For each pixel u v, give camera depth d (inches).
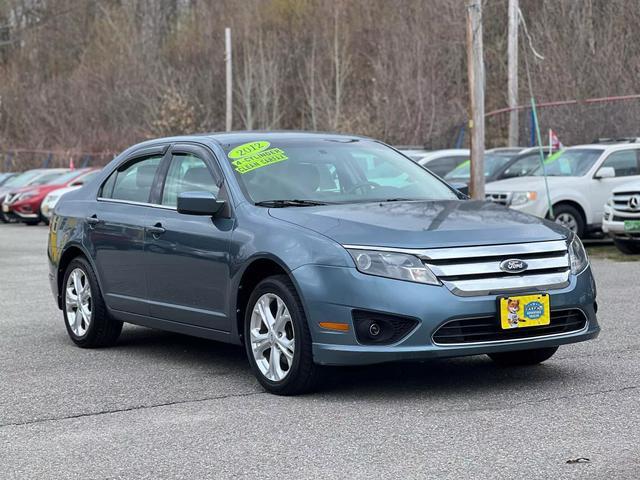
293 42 2481.5
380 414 257.9
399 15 2210.9
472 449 223.5
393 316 262.8
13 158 2390.5
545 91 1441.9
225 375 315.0
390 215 285.9
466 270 265.3
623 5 1467.8
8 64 2957.7
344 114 2082.9
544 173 746.8
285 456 223.8
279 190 309.4
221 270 302.2
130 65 2596.0
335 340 267.1
